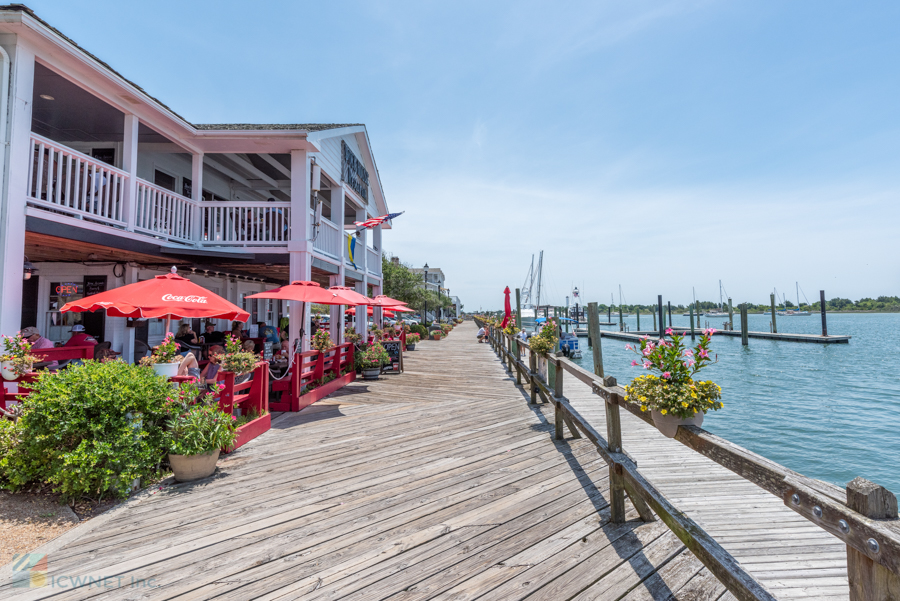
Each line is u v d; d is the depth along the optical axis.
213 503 4.02
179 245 8.41
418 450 5.57
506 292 15.77
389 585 2.82
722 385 19.30
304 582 2.85
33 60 5.71
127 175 7.32
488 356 18.06
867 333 57.72
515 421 7.05
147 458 4.30
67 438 4.10
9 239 5.31
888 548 1.36
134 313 5.34
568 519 3.70
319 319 26.78
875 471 9.23
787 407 14.93
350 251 13.38
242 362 5.67
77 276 8.92
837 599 2.70
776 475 1.95
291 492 4.27
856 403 15.54
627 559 3.11
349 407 8.16
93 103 7.50
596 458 5.23
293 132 8.75
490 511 3.85
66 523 3.64
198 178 9.29
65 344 7.64
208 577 2.90
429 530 3.52
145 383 4.42
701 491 4.29
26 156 5.55
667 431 2.94
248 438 5.96
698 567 3.02
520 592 2.75
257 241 9.28
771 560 3.13
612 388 3.81
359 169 14.22
